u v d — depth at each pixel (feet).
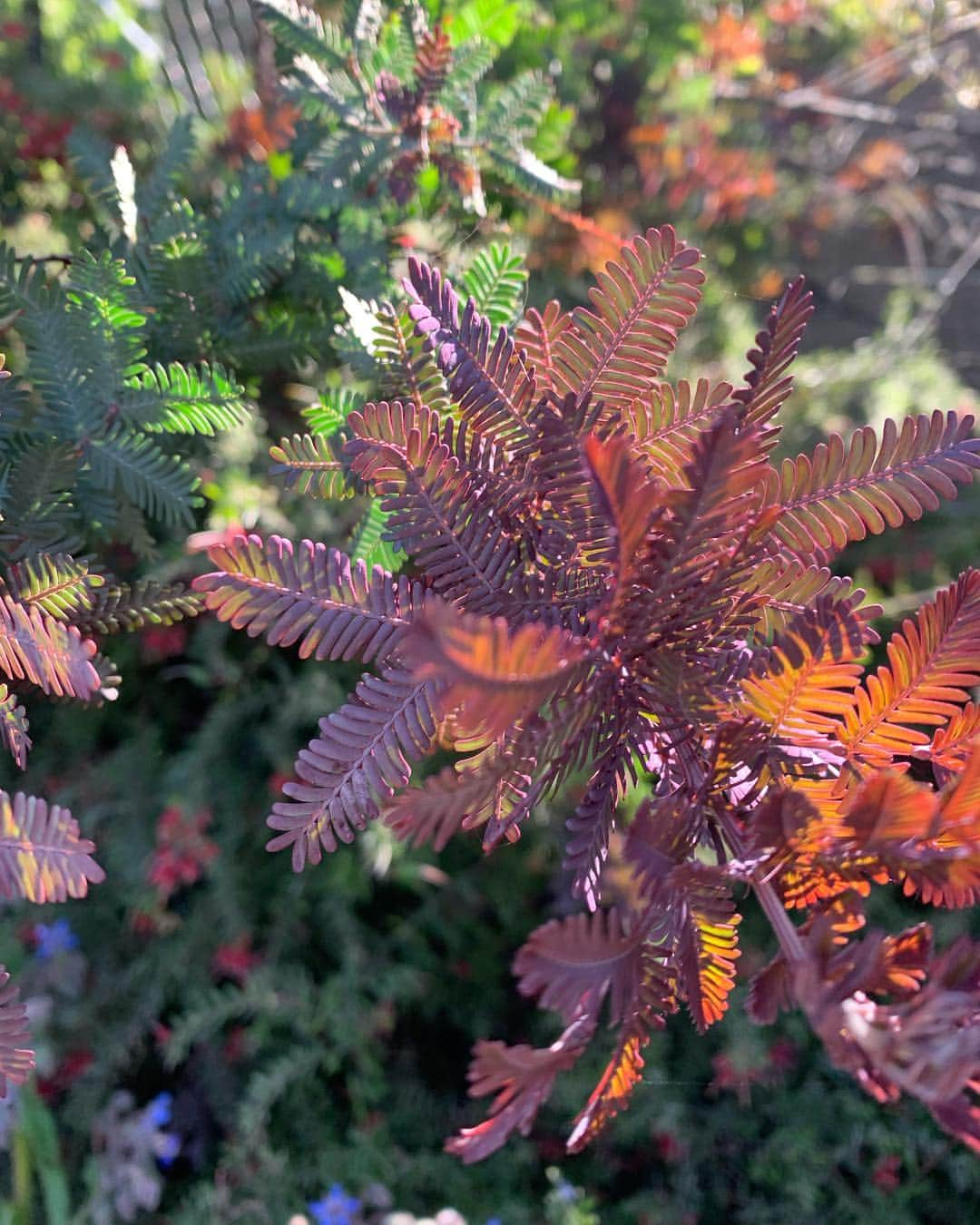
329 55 1.12
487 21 1.33
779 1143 2.03
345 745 0.63
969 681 0.62
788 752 0.63
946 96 3.37
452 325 0.68
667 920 0.60
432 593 0.64
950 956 0.55
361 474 0.65
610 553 0.61
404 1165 2.00
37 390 0.89
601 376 0.68
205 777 1.83
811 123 3.18
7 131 1.70
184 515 0.89
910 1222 1.99
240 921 1.88
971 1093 0.60
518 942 2.06
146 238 1.04
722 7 2.82
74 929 1.97
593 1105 0.62
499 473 0.65
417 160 1.11
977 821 0.58
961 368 3.10
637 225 2.22
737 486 0.58
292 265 1.19
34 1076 1.84
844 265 3.18
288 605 0.62
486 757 0.63
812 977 0.56
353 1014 1.93
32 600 0.75
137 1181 1.86
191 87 1.84
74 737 1.86
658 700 0.63
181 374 0.89
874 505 0.65
